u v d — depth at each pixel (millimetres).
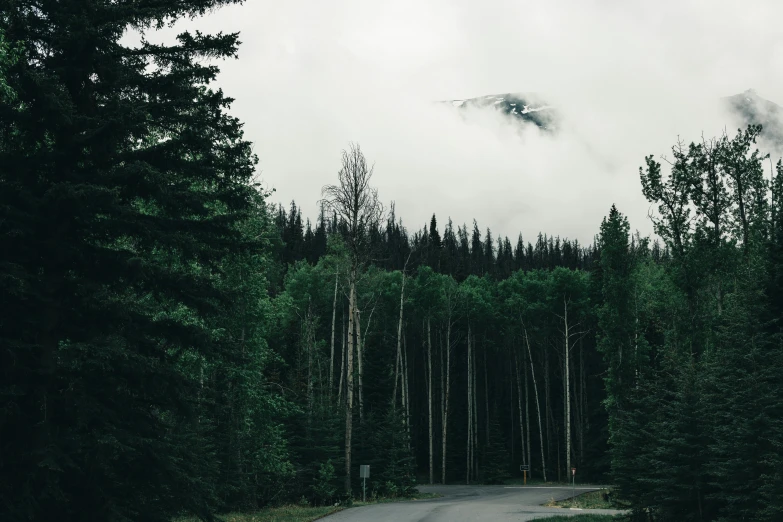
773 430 17203
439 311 70000
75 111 12023
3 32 10680
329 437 41625
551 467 76938
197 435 21344
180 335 13383
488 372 90438
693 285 33625
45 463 10438
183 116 13328
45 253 11977
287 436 40375
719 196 33188
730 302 22203
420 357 86938
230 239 14273
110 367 11680
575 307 68938
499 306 72812
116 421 12188
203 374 25016
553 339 78062
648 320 46562
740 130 32938
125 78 13039
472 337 76312
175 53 14125
